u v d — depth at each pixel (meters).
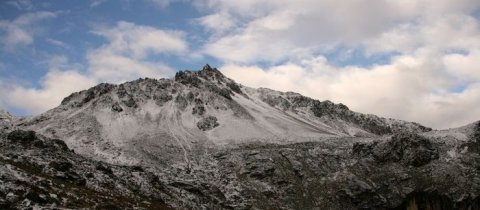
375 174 144.12
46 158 104.62
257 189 142.38
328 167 154.25
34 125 188.88
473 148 150.00
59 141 125.31
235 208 127.19
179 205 112.56
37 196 74.44
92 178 104.00
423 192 134.50
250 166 152.88
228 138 187.62
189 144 177.25
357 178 140.25
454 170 139.62
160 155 161.50
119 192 102.12
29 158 100.38
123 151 162.88
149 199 107.81
